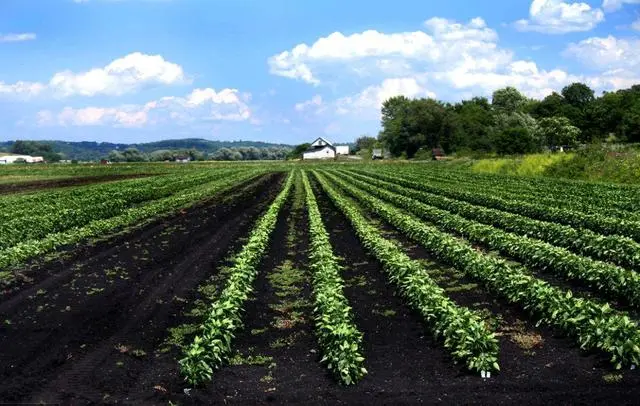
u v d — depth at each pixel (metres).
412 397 10.19
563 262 17.28
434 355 12.16
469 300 15.81
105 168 103.56
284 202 41.31
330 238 26.53
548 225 22.89
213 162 131.62
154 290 17.34
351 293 17.06
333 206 40.03
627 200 33.50
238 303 14.21
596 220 24.83
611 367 11.02
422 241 23.55
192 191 51.25
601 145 61.88
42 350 12.55
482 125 153.38
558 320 12.88
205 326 12.57
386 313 15.08
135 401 10.20
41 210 34.38
